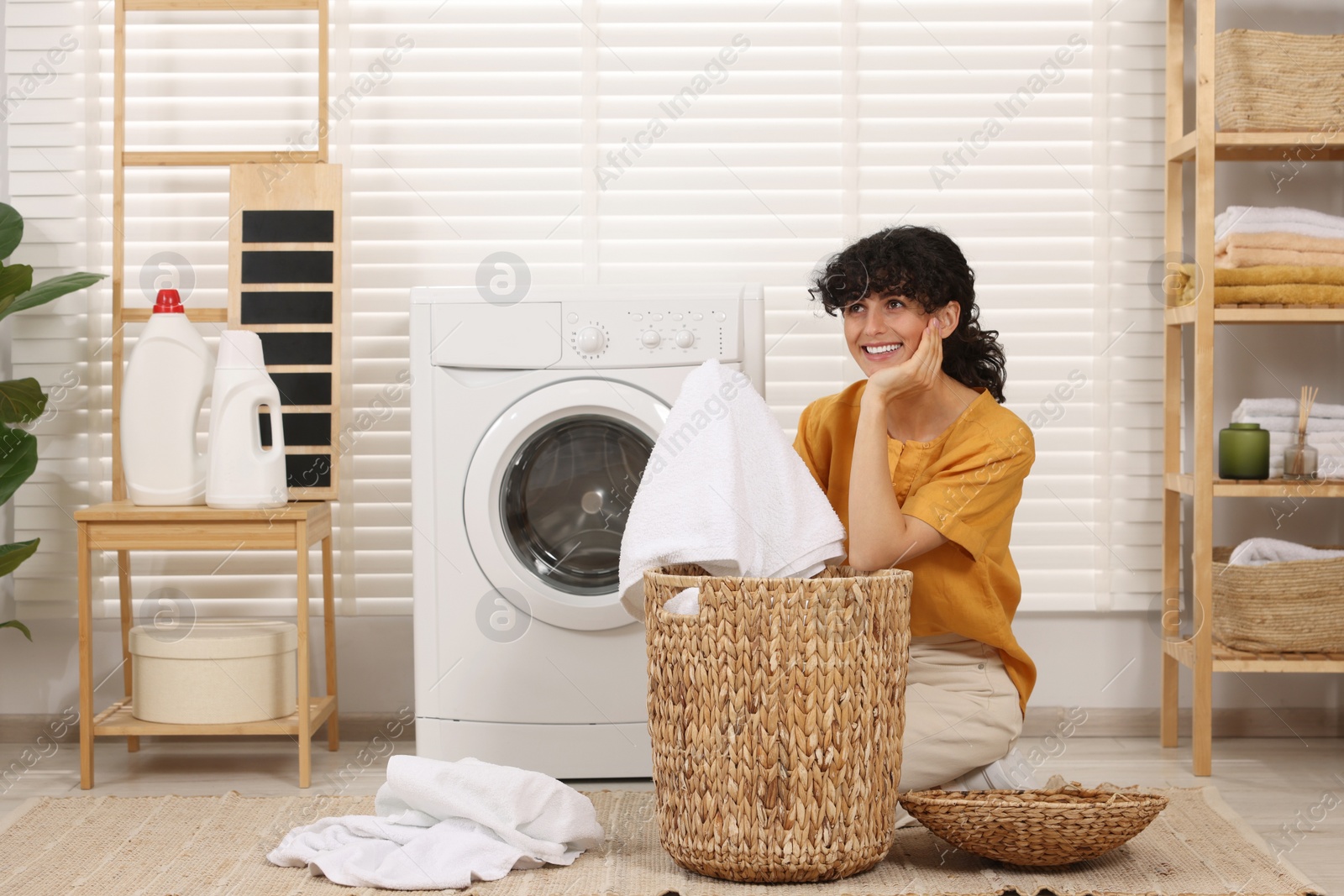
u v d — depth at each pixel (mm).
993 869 1605
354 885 1558
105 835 1801
